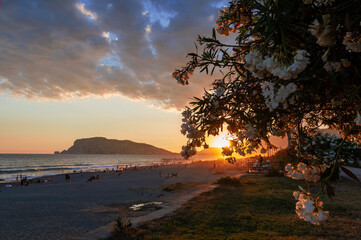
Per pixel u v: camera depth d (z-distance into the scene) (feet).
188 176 153.28
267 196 43.88
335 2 3.35
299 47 3.88
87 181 140.56
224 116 5.46
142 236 26.17
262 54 3.91
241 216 31.17
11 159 618.85
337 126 6.52
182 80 6.66
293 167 5.94
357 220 26.55
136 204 53.52
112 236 27.32
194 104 5.57
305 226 25.48
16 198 69.10
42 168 325.21
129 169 275.39
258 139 5.60
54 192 84.48
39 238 32.04
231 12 6.32
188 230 26.91
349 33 3.26
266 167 93.30
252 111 5.23
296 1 3.12
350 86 3.65
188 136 5.55
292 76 3.46
